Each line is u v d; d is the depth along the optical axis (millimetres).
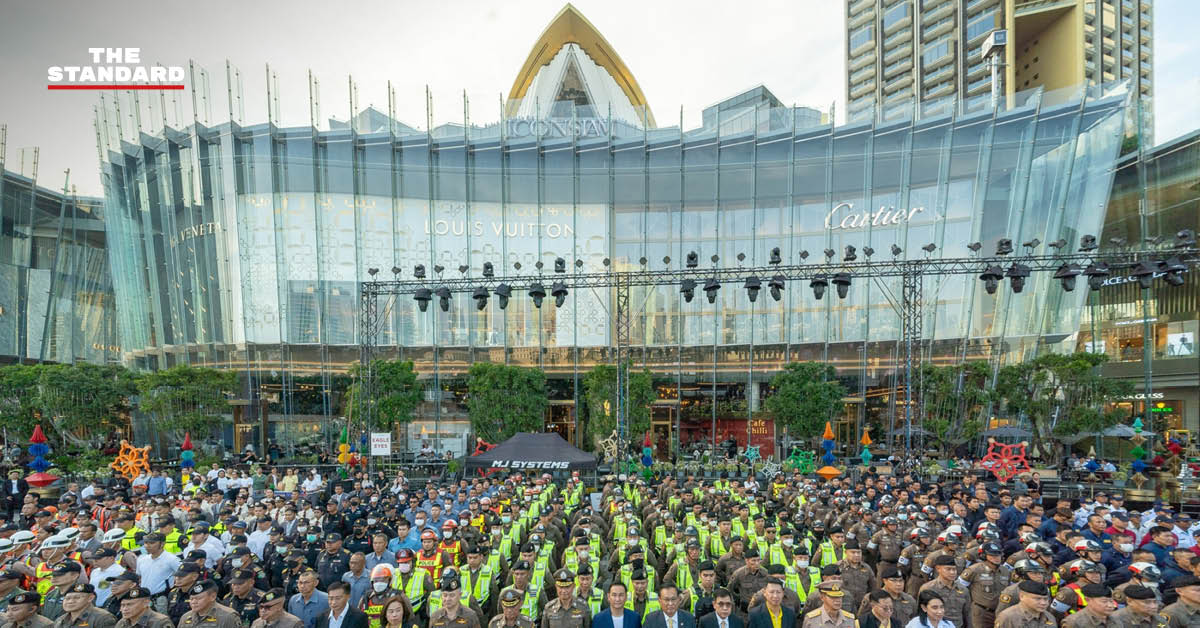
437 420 41250
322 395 40344
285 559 11227
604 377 34750
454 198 42469
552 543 12523
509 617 8445
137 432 36750
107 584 8391
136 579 7957
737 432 41594
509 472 29453
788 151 41375
